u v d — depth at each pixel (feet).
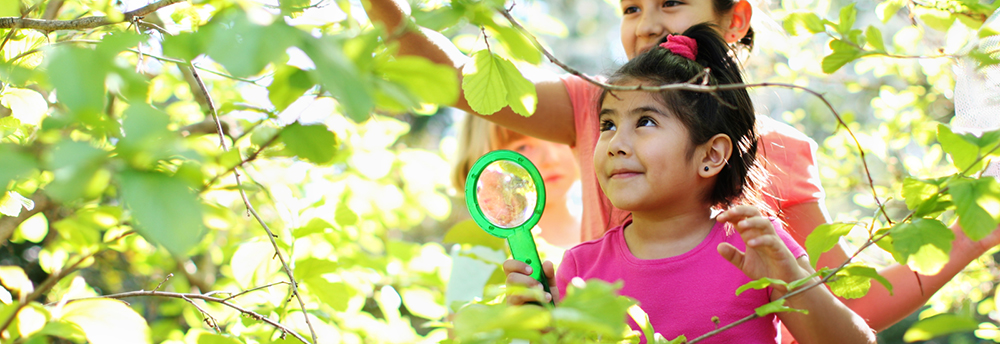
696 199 3.88
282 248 4.24
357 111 1.52
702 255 3.78
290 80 1.90
